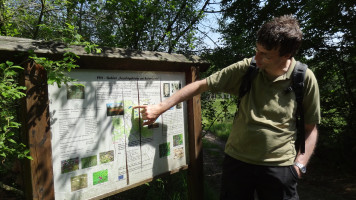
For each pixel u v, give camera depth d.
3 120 1.49
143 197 3.18
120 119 1.87
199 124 2.39
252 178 1.79
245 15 5.07
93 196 1.73
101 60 1.71
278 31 1.49
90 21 3.40
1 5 2.82
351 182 4.96
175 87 2.24
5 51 1.34
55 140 1.56
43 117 1.49
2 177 2.99
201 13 3.40
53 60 1.54
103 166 1.78
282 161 1.71
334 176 5.32
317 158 6.13
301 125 1.77
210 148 7.68
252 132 1.73
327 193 4.50
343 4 4.60
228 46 4.27
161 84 2.14
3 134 1.39
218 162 6.29
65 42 1.66
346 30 5.00
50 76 1.38
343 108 5.66
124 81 1.89
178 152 2.28
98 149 1.75
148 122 1.85
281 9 5.05
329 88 5.89
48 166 1.51
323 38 5.34
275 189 1.74
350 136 5.71
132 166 1.94
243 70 1.85
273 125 1.70
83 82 1.68
